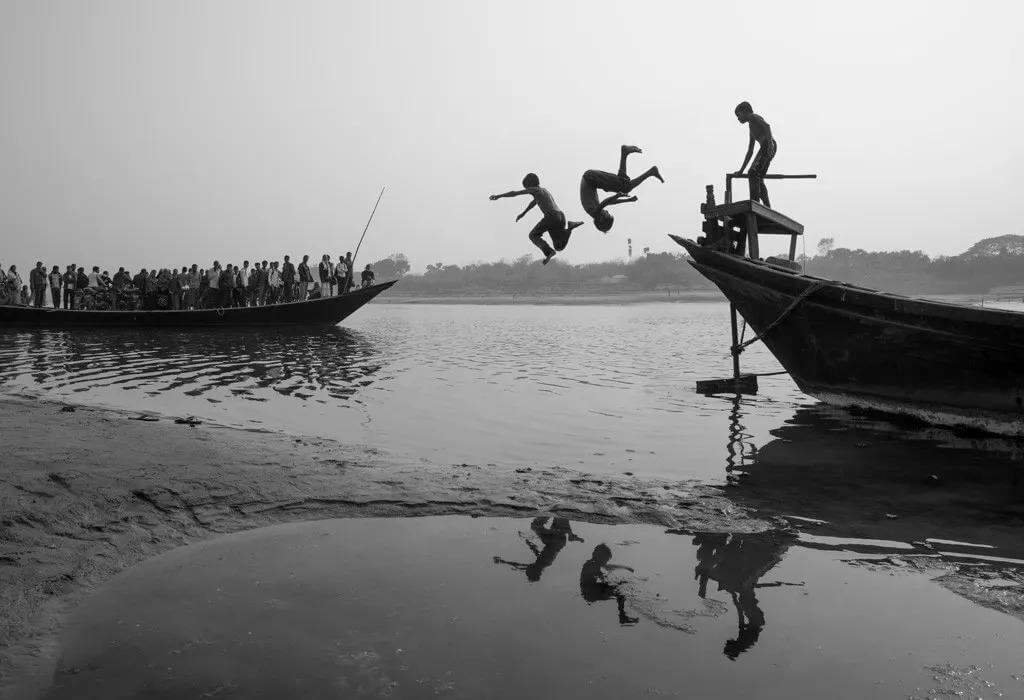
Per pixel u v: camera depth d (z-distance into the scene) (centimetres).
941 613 374
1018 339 812
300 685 299
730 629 354
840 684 301
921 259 16100
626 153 821
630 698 289
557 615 368
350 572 425
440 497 576
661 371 1627
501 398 1188
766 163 1235
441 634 346
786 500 584
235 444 734
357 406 1096
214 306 3075
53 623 356
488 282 15038
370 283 3183
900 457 752
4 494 525
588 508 552
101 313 2872
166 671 310
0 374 1455
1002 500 586
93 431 775
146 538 477
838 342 1041
